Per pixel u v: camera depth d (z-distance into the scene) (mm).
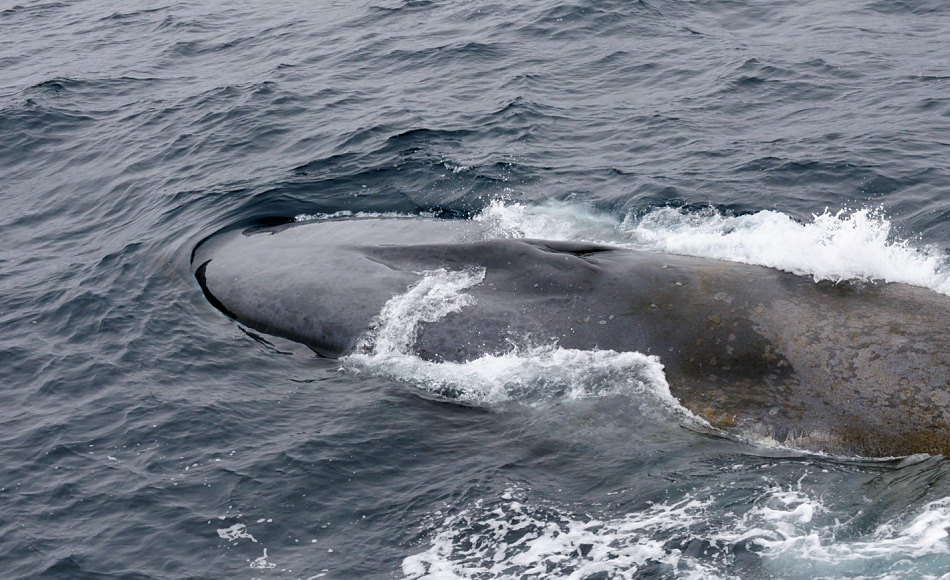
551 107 25328
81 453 12883
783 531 10352
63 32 39406
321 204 20125
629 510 11039
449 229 17766
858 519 10375
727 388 12633
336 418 13273
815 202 18719
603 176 20703
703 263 14656
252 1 42125
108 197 22266
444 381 13938
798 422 11984
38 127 27312
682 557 10188
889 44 28594
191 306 16516
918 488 10656
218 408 13641
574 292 14500
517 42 31312
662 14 33312
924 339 12102
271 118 26125
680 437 12266
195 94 29094
